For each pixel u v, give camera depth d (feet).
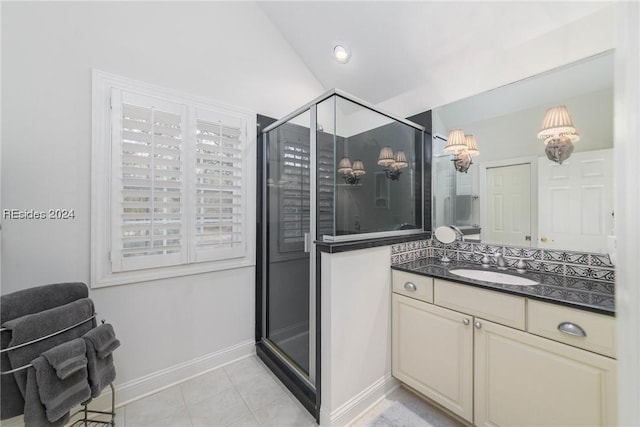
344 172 5.35
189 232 5.93
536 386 3.69
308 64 8.02
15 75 4.22
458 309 4.56
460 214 6.34
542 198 5.08
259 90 7.10
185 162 5.87
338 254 4.68
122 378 5.25
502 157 5.59
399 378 5.51
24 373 3.43
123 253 5.14
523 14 4.72
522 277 4.84
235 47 6.67
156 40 5.54
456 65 6.01
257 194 7.09
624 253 1.56
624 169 1.60
